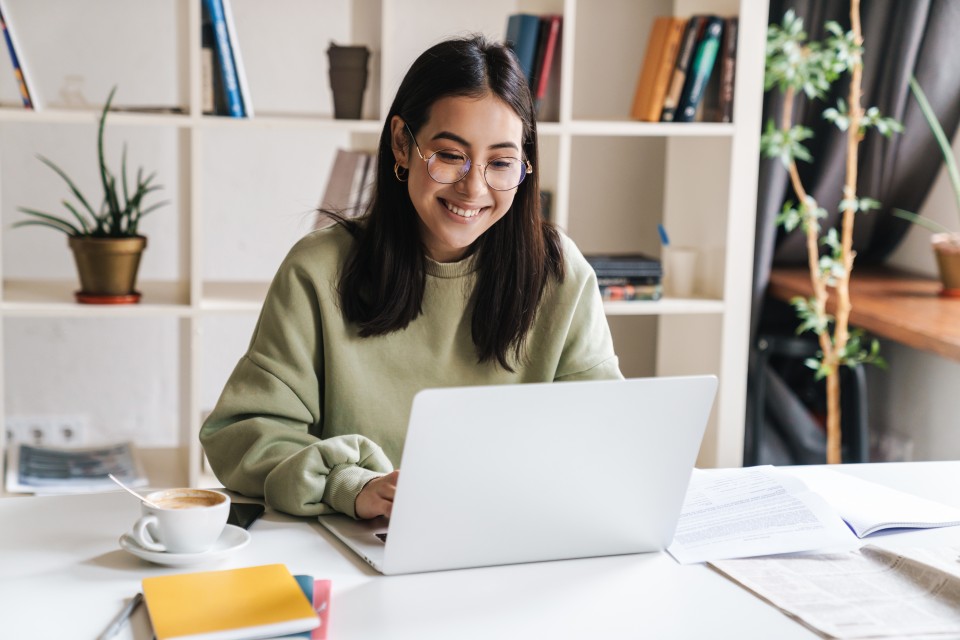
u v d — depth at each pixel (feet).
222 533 3.93
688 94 8.63
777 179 9.23
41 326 9.43
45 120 7.62
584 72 9.78
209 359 9.73
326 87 9.50
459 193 4.51
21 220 9.24
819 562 3.90
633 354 10.32
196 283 7.93
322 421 5.10
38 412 9.53
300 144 9.57
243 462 4.49
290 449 4.52
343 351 4.88
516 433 3.56
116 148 9.29
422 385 5.02
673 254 9.07
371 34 8.50
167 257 9.51
